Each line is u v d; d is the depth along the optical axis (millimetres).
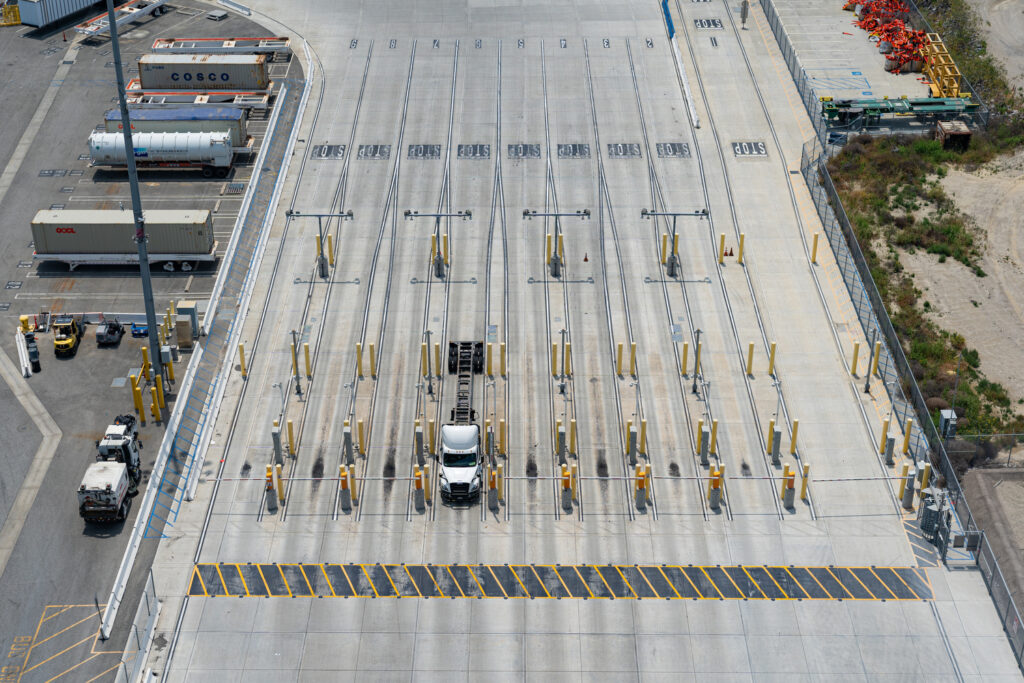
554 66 118250
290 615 66938
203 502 74062
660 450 77625
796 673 63750
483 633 65938
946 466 76062
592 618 66750
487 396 81500
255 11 128750
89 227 91750
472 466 74250
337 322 88125
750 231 97438
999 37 128250
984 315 90312
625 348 86000
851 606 67562
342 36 123875
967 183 104812
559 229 97375
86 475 71375
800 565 70062
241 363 83125
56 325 85000
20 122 110688
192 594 68125
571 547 71125
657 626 66312
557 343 86250
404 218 98750
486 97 113812
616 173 103938
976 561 70188
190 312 85375
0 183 102938
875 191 102500
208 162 103125
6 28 125375
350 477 73875
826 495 74750
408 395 81750
